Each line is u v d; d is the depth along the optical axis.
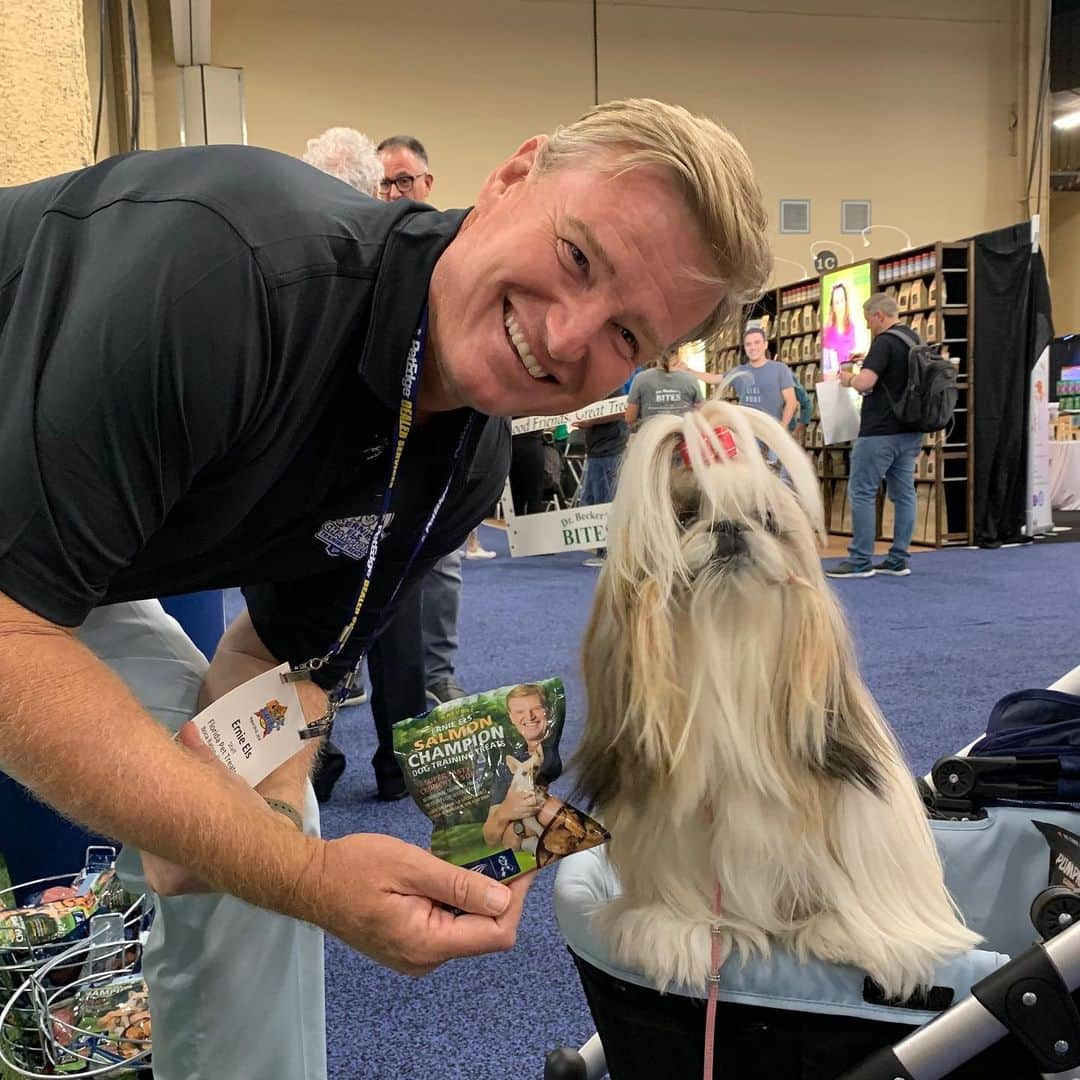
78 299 0.82
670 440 1.07
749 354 6.23
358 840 0.91
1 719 0.80
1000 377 7.20
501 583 5.98
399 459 1.04
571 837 0.96
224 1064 1.29
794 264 10.04
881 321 5.78
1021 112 10.31
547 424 2.79
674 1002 1.03
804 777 1.04
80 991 1.53
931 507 7.41
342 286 0.92
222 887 0.86
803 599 1.04
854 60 9.98
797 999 0.99
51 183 1.00
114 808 0.81
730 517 1.04
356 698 3.49
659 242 0.90
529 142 1.01
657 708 1.02
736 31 9.71
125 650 1.27
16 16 1.97
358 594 1.11
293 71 8.83
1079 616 4.63
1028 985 0.91
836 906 1.03
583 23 9.41
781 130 9.91
